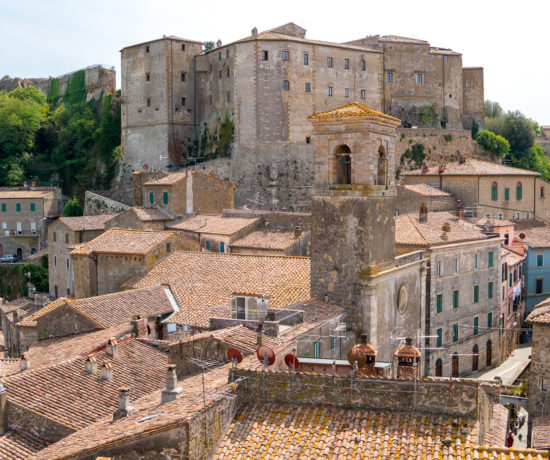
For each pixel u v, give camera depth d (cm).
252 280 4831
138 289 4781
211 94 12250
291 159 11375
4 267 10831
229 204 8638
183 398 2436
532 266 8212
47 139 15375
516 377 6012
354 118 4056
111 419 2569
